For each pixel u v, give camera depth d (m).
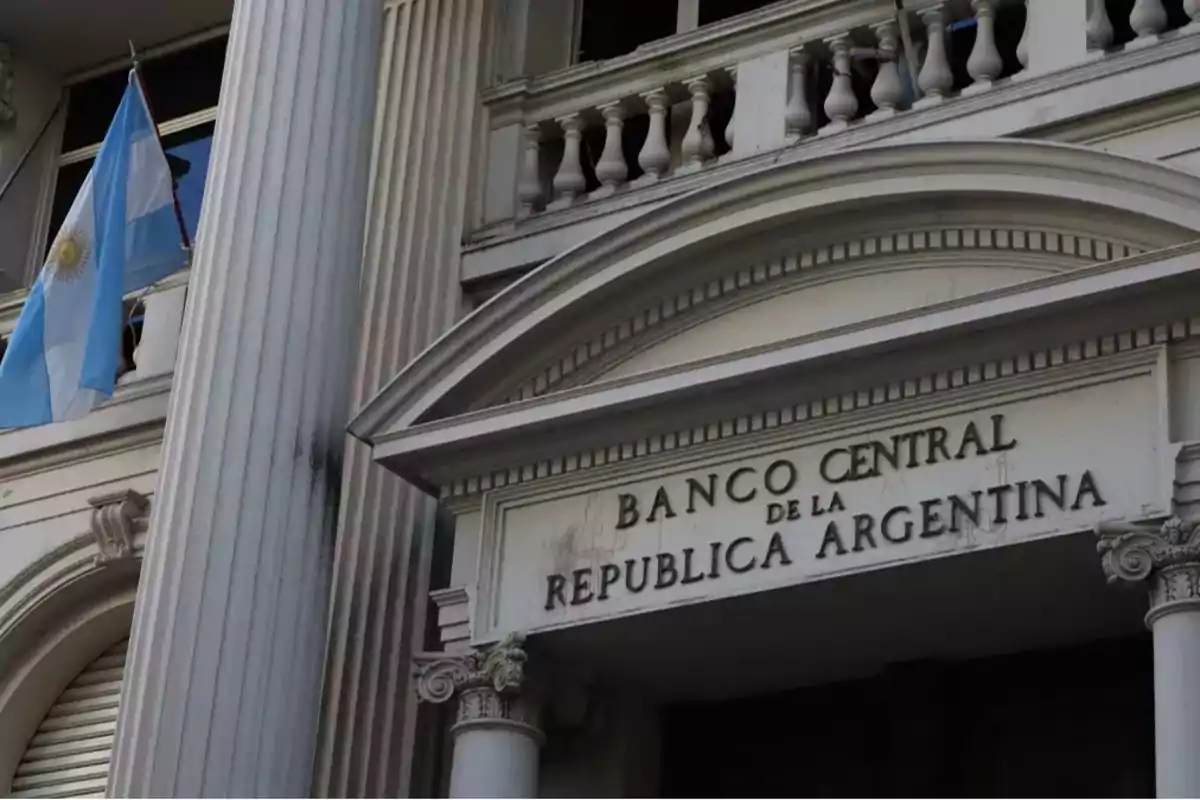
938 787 8.34
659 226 8.28
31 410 9.80
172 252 10.48
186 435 8.20
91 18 12.37
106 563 10.47
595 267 8.38
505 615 8.36
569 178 9.67
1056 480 7.41
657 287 8.40
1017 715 8.33
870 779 8.55
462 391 8.51
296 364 8.33
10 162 12.40
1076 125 8.43
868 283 8.18
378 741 8.61
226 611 7.88
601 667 8.55
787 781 8.71
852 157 7.96
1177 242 7.35
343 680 8.72
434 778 8.66
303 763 7.93
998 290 7.41
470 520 8.60
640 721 8.86
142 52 12.52
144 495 10.43
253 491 8.09
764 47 9.37
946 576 7.65
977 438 7.62
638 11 10.52
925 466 7.70
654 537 8.17
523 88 9.91
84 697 10.72
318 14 8.89
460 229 9.70
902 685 8.43
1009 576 7.61
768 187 8.11
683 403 8.06
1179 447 7.19
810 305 8.27
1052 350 7.49
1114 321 7.35
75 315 9.90
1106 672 8.22
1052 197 7.61
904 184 7.90
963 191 7.79
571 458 8.39
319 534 8.20
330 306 8.50
